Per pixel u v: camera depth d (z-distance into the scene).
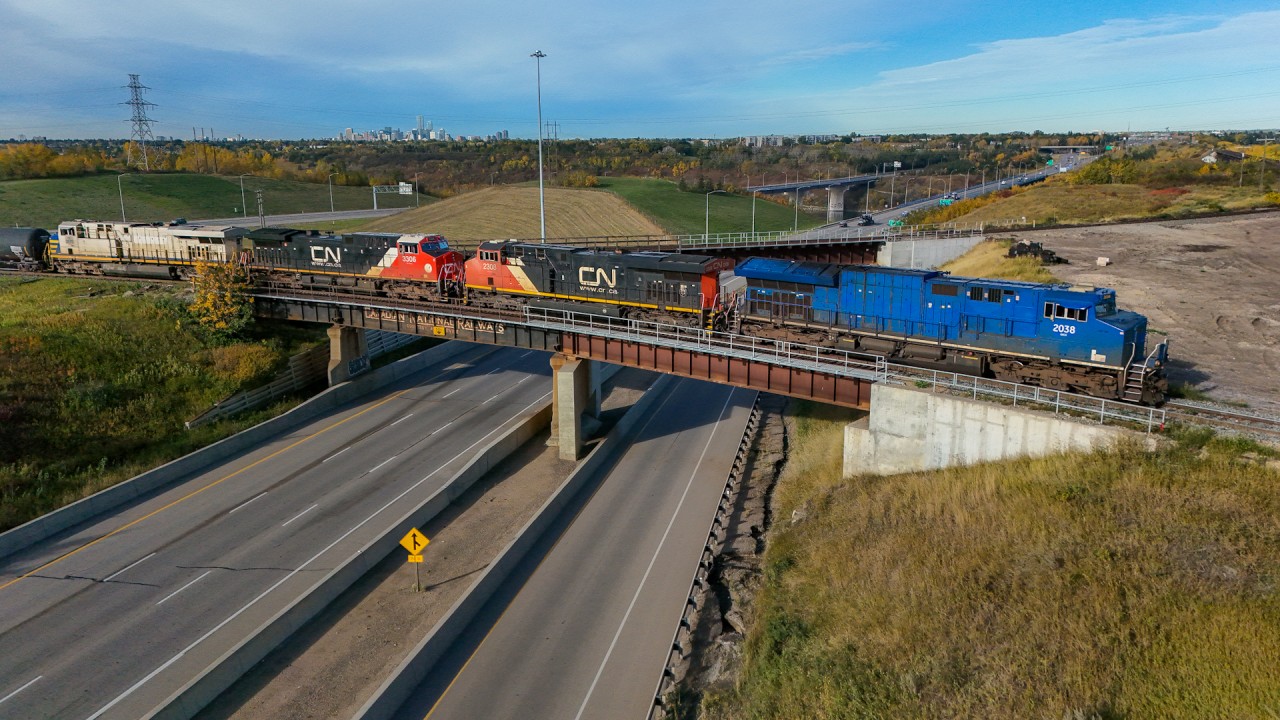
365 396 57.44
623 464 46.16
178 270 65.56
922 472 32.62
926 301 36.34
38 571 33.25
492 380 61.34
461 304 51.94
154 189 150.25
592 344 45.00
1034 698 19.42
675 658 27.72
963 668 21.06
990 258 72.88
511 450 47.72
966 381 33.91
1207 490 24.52
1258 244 70.38
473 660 27.98
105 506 38.91
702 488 42.47
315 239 60.84
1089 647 20.34
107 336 52.91
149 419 46.69
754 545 34.88
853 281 38.81
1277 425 28.27
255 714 25.41
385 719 24.86
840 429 46.59
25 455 40.59
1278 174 122.88
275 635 28.81
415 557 31.80
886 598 25.25
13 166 147.00
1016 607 22.48
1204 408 29.23
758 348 37.94
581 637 29.25
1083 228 86.75
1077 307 31.61
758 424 52.41
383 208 164.75
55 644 28.33
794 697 22.41
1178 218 90.50
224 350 55.22
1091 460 27.41
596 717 25.00
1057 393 29.20
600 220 125.00
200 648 28.27
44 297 62.91
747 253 84.06
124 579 32.75
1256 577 20.95
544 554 35.62
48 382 46.50
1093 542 23.98
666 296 45.72
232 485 42.03
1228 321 45.06
